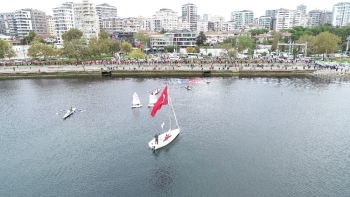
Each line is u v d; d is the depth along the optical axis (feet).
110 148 181.98
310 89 331.98
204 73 420.36
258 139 192.85
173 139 191.62
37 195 136.05
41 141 194.49
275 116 238.07
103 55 636.48
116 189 139.74
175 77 410.52
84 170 157.07
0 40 475.72
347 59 508.53
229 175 150.30
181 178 148.56
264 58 505.25
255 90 328.90
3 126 222.28
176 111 251.80
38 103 283.18
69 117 240.94
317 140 191.21
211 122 224.33
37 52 483.92
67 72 422.00
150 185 142.72
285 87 343.46
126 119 233.55
